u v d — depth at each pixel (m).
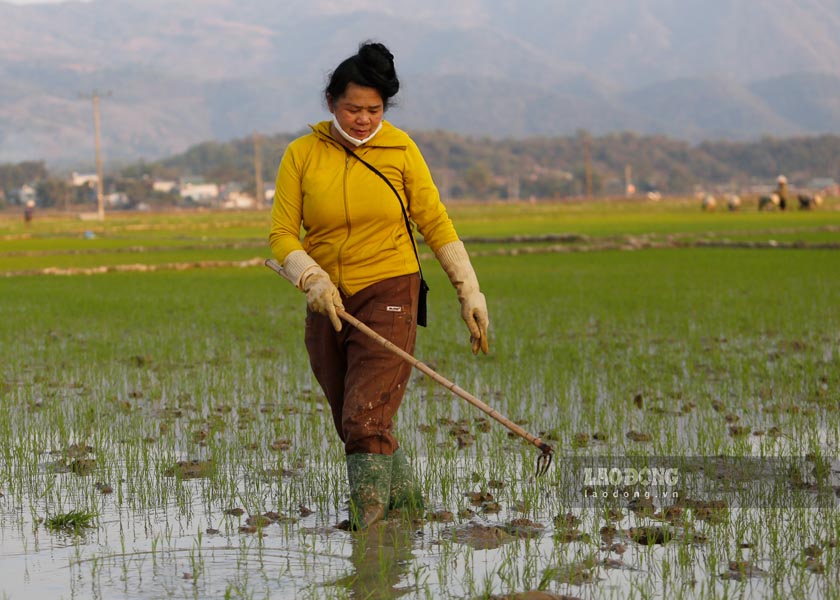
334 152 6.20
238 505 6.62
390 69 6.07
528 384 11.00
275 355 13.55
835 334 15.03
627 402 10.01
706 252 37.22
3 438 8.59
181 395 10.74
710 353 13.15
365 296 6.19
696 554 5.58
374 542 5.83
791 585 5.08
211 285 26.33
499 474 7.30
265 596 5.05
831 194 163.50
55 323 17.69
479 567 5.42
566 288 23.67
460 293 6.31
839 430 8.60
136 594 5.10
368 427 6.09
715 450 7.85
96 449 8.03
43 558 5.65
